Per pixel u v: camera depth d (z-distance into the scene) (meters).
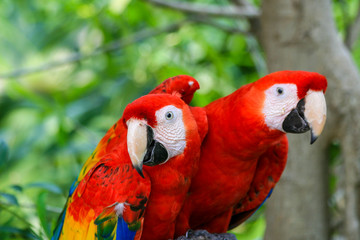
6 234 4.48
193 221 3.92
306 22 4.85
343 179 5.35
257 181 3.99
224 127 3.48
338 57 4.85
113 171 3.31
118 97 7.83
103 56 7.76
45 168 8.38
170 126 3.14
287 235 5.02
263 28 5.11
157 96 3.18
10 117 9.05
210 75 7.16
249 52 7.52
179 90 3.72
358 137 4.73
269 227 5.16
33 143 8.47
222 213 3.97
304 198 4.96
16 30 9.70
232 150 3.49
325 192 5.02
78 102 8.31
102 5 6.81
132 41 6.69
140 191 3.23
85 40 8.21
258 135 3.37
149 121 3.10
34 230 4.41
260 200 4.07
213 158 3.55
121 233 3.24
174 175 3.30
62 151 7.30
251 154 3.50
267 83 3.32
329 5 4.95
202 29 7.62
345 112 4.77
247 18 5.80
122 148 3.37
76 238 3.41
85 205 3.37
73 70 8.98
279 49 4.96
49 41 9.47
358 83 4.82
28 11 8.86
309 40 4.86
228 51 7.75
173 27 6.64
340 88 4.78
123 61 7.61
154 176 3.31
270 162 3.89
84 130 6.38
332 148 5.31
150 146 3.15
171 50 7.38
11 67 9.46
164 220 3.42
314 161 4.93
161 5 5.94
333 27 4.95
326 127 4.82
